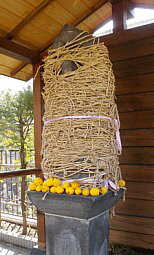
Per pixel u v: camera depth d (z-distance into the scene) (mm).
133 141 2160
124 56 2221
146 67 2131
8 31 2238
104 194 1228
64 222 1303
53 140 1337
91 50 1350
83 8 2301
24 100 3502
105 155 1299
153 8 2441
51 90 1389
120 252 2049
